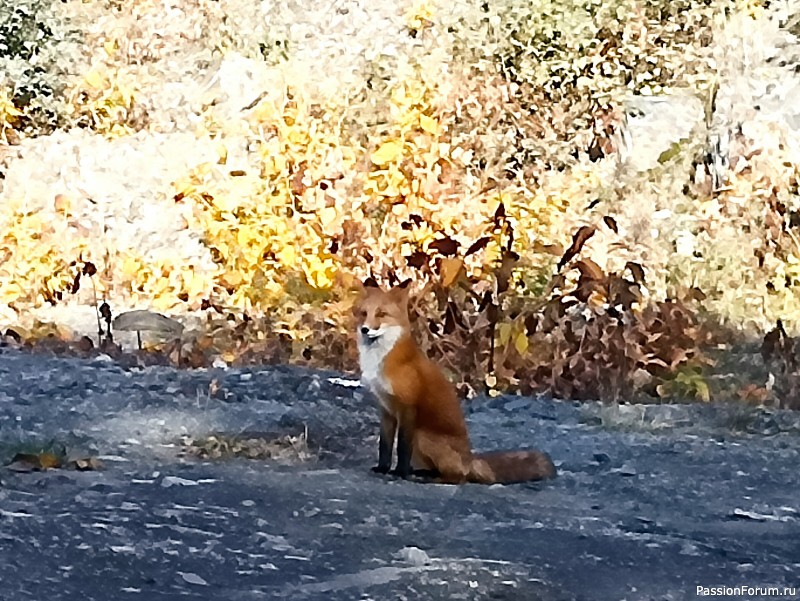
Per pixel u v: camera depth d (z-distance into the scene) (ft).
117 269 42.45
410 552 17.04
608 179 46.78
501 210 37.91
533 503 21.16
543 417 30.27
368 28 52.85
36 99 52.19
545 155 47.91
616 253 41.81
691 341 34.91
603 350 33.96
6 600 14.30
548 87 49.73
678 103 49.47
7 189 47.32
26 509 18.67
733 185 45.39
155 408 27.99
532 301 37.63
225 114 50.60
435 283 36.52
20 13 53.11
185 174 47.34
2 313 40.50
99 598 14.65
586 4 50.60
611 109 49.29
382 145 45.39
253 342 37.35
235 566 16.24
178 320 39.37
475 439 27.45
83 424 26.27
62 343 36.88
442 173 45.55
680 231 43.19
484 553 17.38
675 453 26.40
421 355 23.16
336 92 49.65
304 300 39.75
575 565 16.98
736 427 29.35
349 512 19.60
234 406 28.55
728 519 20.63
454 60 50.47
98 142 50.37
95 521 18.10
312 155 46.14
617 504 21.50
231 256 41.68
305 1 54.29
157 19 55.31
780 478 24.29
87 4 55.36
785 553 18.29
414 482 22.63
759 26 50.60
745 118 47.75
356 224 42.16
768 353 34.22
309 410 28.32
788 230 42.34
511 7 50.98
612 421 29.50
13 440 24.07
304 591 15.25
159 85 52.80
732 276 40.42
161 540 17.28
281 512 19.39
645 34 50.60
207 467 22.93
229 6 54.75
